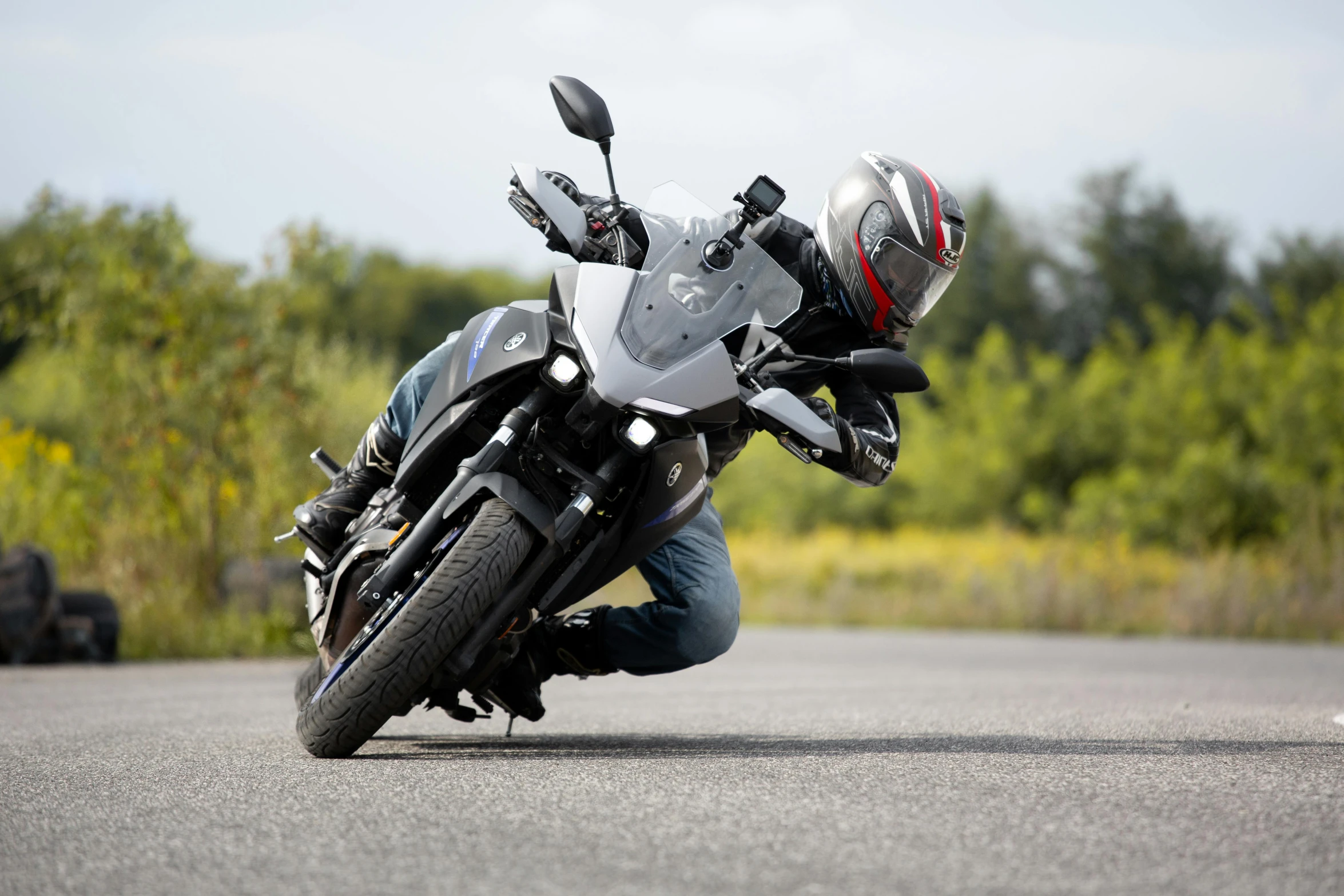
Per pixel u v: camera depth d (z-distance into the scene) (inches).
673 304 470.6
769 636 2007.9
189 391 1467.8
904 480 5118.1
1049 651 1630.2
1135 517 3816.4
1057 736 546.0
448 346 519.8
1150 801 364.8
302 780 408.5
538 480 452.8
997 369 5324.8
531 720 561.3
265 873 282.4
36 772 432.1
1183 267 7662.4
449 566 435.5
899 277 494.9
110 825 336.5
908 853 298.5
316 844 310.3
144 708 717.9
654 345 455.8
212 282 1505.9
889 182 499.5
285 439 1492.4
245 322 1518.2
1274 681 1090.7
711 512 562.6
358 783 401.7
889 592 2787.9
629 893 263.7
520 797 373.1
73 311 1473.9
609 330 454.0
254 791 386.3
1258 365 4350.4
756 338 482.9
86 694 828.6
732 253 490.3
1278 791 381.4
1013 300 7632.9
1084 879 275.0
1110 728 584.7
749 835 317.1
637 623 539.2
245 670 1095.0
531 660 534.3
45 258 1525.6
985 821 335.0
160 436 1450.5
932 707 745.0
